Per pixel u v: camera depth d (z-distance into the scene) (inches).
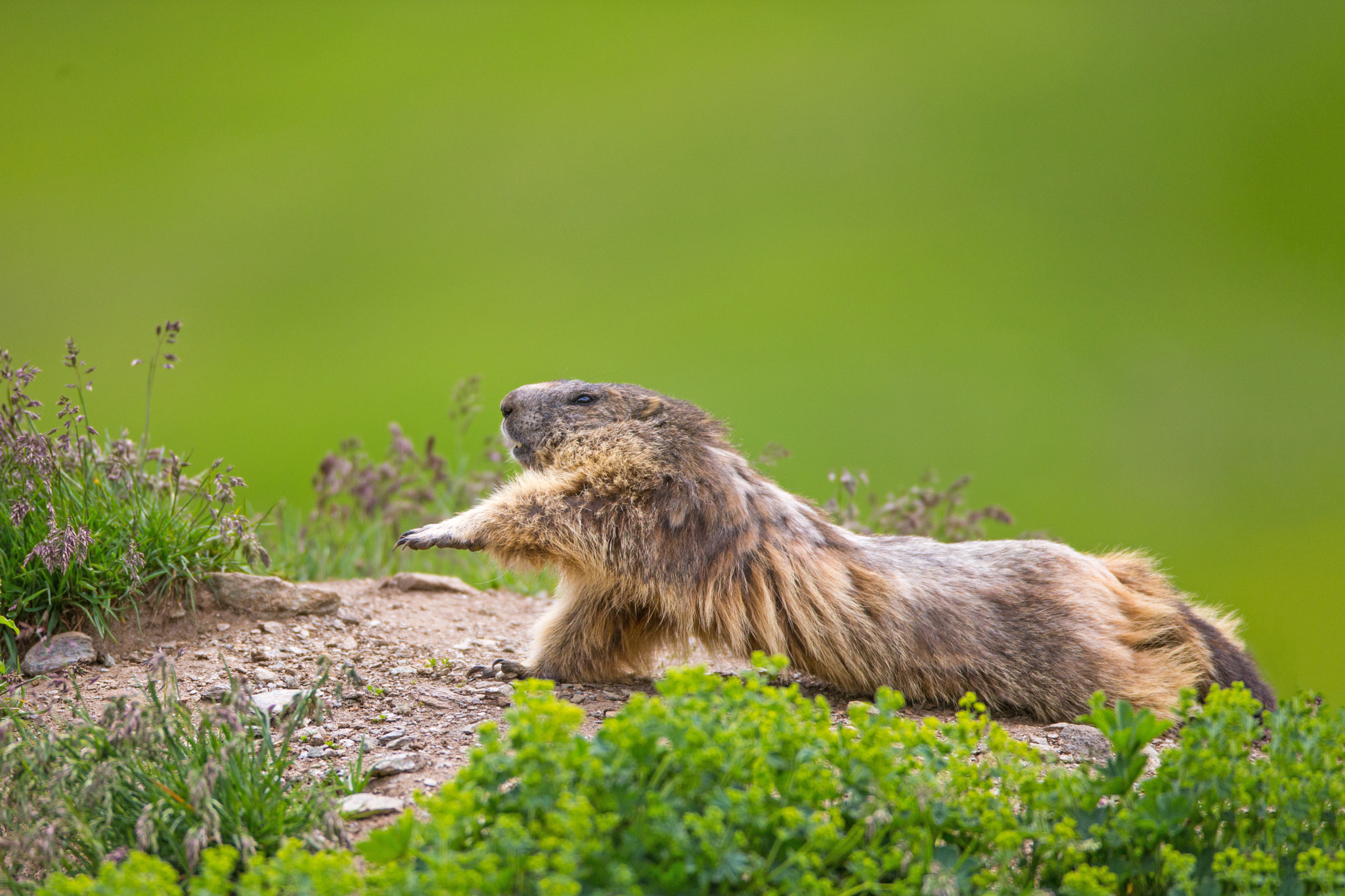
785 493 647.8
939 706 615.8
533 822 354.0
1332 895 378.3
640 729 371.2
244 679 462.9
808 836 371.6
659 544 596.7
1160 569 705.6
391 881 341.4
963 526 886.4
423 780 474.0
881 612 603.2
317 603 673.6
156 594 634.8
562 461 637.9
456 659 645.3
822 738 401.1
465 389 990.4
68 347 630.5
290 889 349.1
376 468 928.9
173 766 436.5
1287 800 409.7
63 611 612.7
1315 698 486.0
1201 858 403.9
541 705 372.5
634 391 663.8
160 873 349.7
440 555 938.1
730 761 371.6
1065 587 621.3
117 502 639.1
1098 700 435.8
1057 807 403.5
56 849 411.5
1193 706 608.1
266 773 469.4
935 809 393.4
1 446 609.6
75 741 443.8
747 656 609.0
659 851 358.9
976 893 379.2
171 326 666.8
